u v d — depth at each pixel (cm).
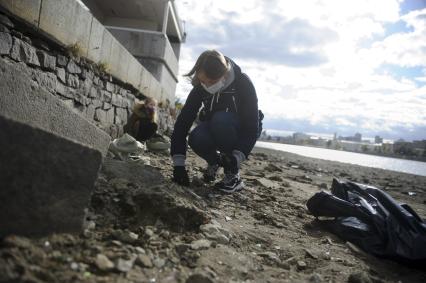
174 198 262
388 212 317
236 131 384
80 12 498
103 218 230
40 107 305
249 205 378
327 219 374
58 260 168
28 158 179
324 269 241
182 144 378
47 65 445
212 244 236
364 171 1523
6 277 140
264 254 246
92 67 577
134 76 805
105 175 301
